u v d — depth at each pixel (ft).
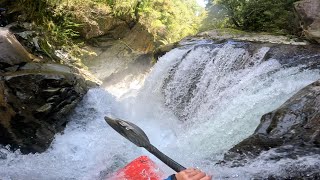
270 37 22.07
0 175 11.98
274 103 14.28
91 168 13.23
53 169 12.98
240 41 21.62
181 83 21.80
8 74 16.42
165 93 22.47
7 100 15.74
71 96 18.28
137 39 36.65
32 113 16.49
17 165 13.28
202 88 20.43
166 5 41.29
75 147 15.85
